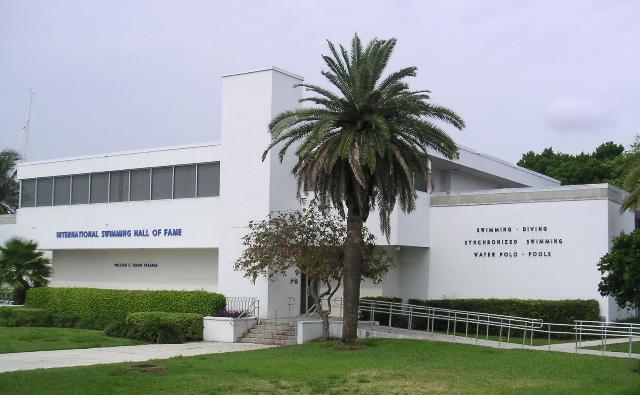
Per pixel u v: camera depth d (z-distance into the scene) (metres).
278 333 26.42
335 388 15.61
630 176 22.66
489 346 23.28
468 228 30.92
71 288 33.91
